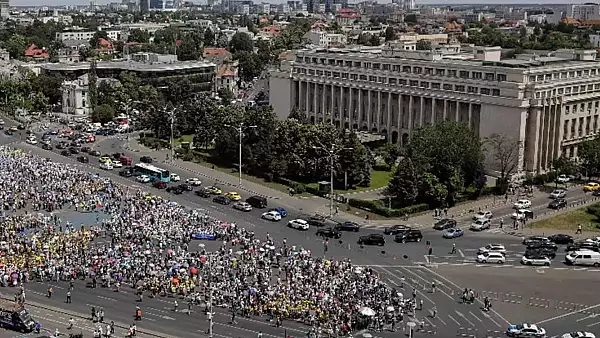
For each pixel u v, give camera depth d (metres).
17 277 150.88
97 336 124.19
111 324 129.38
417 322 135.38
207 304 137.75
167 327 130.75
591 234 193.12
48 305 139.88
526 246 183.00
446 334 130.38
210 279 150.75
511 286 156.00
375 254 175.50
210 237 181.00
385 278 159.00
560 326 135.50
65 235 174.50
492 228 198.88
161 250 167.62
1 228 178.12
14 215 195.50
